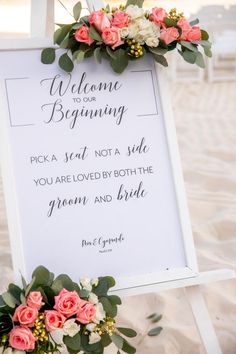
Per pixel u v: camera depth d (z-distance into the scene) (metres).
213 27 10.34
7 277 3.02
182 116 6.88
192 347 2.53
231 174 4.63
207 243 3.49
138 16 2.15
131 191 2.18
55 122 2.14
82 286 2.01
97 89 2.19
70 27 2.11
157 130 2.22
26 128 2.10
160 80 2.23
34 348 1.91
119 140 2.19
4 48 2.10
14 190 2.06
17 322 1.92
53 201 2.11
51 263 2.08
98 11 2.16
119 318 2.72
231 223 3.70
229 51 10.05
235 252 3.38
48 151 2.12
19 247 2.04
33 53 2.13
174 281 2.15
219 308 2.81
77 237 2.11
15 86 2.11
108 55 2.16
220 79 9.92
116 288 2.10
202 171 4.71
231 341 2.54
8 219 2.04
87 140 2.16
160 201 2.20
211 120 6.64
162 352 2.50
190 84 9.59
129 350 2.09
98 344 2.01
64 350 2.44
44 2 2.25
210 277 2.18
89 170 2.15
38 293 1.91
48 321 1.90
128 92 2.21
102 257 2.12
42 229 2.08
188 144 5.59
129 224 2.16
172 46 2.21
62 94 2.15
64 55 2.12
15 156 2.09
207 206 4.03
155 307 2.85
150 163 2.21
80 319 1.95
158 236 2.18
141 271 2.15
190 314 2.79
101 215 2.14
